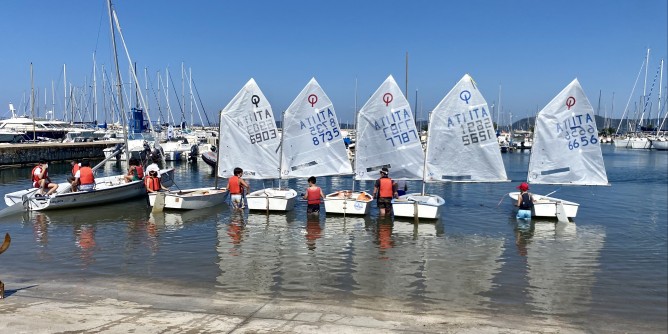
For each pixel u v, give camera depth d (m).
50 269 12.87
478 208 23.70
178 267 13.20
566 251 15.59
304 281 12.09
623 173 47.25
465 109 21.33
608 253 15.40
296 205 23.84
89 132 75.38
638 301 11.08
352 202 20.78
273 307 9.70
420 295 11.16
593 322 9.73
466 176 21.58
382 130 22.23
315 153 23.25
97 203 23.22
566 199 28.52
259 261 13.88
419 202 19.86
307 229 18.31
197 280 12.05
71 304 9.48
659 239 17.44
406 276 12.64
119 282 11.77
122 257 14.18
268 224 19.20
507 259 14.53
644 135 103.75
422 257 14.58
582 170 21.58
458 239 17.00
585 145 21.50
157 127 75.44
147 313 8.94
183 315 8.84
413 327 8.66
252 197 21.67
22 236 16.83
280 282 11.98
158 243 15.95
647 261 14.50
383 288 11.62
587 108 21.34
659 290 11.87
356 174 22.53
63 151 56.00
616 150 93.06
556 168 21.83
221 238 16.75
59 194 21.62
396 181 22.61
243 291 11.21
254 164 23.80
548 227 19.39
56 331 7.80
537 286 12.04
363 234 17.56
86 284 11.49
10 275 12.23
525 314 10.08
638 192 31.97
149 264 13.47
